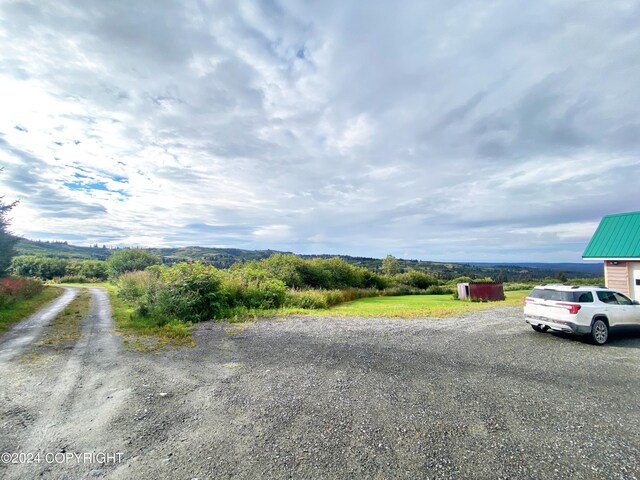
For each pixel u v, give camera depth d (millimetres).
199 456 3486
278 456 3492
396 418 4426
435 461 3424
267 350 8078
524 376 6219
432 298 29000
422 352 7961
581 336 9984
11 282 17953
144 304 13438
